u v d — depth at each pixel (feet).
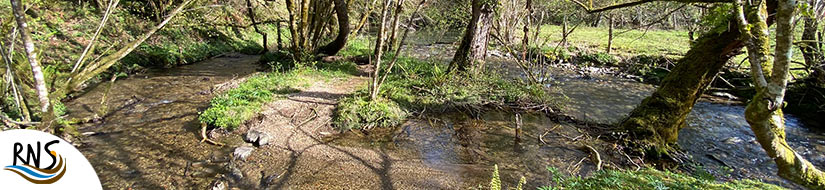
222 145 16.98
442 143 18.10
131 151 16.26
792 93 25.93
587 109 25.12
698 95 17.38
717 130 21.31
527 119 21.71
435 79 24.32
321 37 37.78
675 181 10.57
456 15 33.53
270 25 60.49
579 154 17.08
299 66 30.04
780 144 6.01
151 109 21.98
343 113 19.65
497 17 27.07
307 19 33.47
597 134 19.17
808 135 21.11
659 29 65.57
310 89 24.71
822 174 5.96
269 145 17.01
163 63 35.27
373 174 14.78
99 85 26.94
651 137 17.26
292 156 16.06
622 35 57.98
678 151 17.62
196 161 15.49
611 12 39.93
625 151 17.28
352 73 30.58
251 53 46.47
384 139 18.28
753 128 5.91
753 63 5.89
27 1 12.58
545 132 19.72
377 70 20.21
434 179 14.48
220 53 44.21
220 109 19.52
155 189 13.38
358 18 55.36
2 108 16.14
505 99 24.03
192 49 40.88
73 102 22.93
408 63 31.86
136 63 33.17
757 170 16.24
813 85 24.49
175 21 36.47
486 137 18.94
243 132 18.29
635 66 38.14
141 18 43.06
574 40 52.31
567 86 31.86
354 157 16.21
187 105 22.75
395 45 38.60
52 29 30.81
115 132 18.35
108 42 34.78
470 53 25.81
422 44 48.93
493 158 16.63
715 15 13.94
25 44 9.74
